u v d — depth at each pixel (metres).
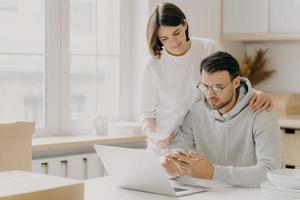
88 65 3.60
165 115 2.67
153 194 1.85
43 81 3.36
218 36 4.21
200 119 2.26
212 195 1.83
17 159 2.01
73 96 3.53
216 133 2.19
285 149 3.56
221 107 2.04
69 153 3.29
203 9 4.04
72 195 1.46
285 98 3.95
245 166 2.13
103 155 1.91
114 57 3.74
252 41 4.41
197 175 1.95
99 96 3.67
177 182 2.04
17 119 3.25
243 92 2.12
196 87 2.47
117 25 3.75
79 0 3.53
